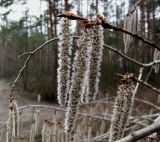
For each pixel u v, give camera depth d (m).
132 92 2.22
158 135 2.37
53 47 23.56
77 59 2.13
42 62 27.88
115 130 2.23
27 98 21.58
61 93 2.28
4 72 31.52
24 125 9.29
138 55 21.48
